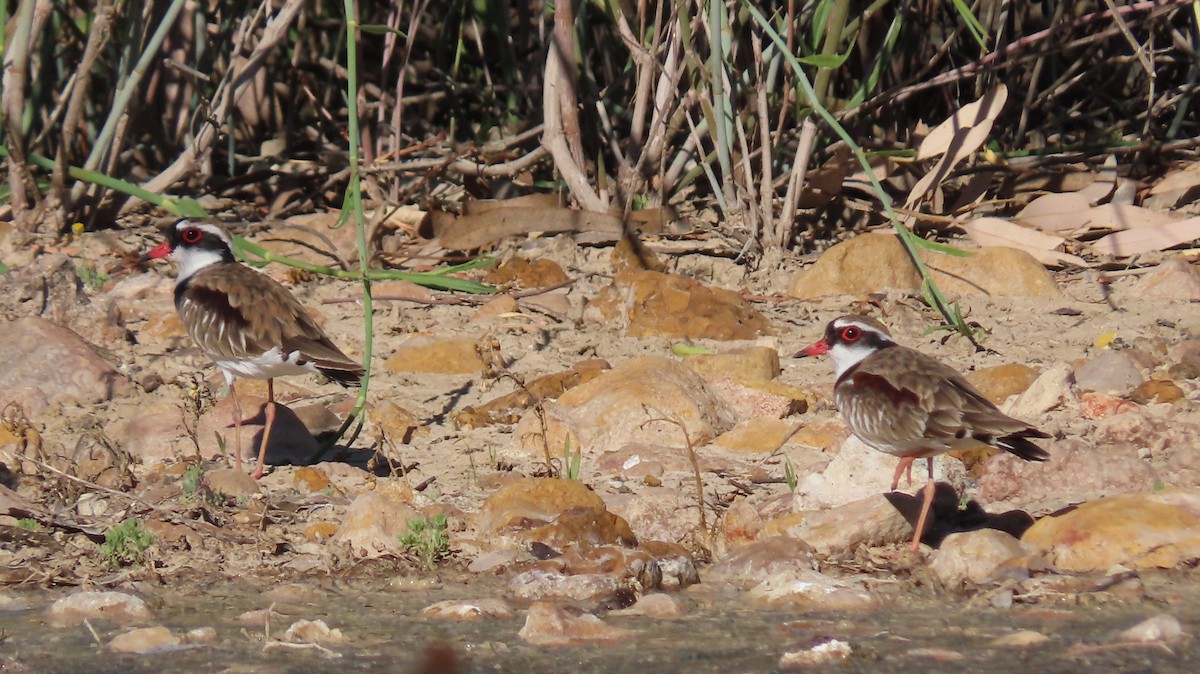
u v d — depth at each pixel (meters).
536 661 7.78
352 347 14.39
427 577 9.48
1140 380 12.65
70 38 19.05
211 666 7.73
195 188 19.00
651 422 11.70
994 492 10.69
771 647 8.00
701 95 16.09
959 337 14.21
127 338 14.52
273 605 8.77
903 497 10.02
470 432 12.33
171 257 12.38
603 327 14.84
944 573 9.28
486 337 13.30
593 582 9.05
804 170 16.19
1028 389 12.37
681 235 16.70
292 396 13.14
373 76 21.17
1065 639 8.04
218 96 17.52
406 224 17.64
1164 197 17.19
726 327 14.47
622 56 19.03
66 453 11.56
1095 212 16.77
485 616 8.63
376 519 9.96
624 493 10.75
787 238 16.34
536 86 18.53
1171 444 11.33
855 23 16.27
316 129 20.66
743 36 16.61
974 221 16.39
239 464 11.17
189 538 9.91
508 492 10.29
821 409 12.62
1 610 8.83
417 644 8.09
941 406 9.33
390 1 18.30
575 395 12.40
